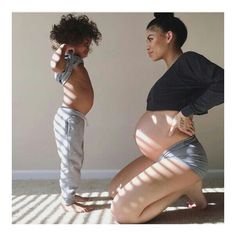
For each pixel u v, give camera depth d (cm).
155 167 157
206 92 153
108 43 234
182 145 161
